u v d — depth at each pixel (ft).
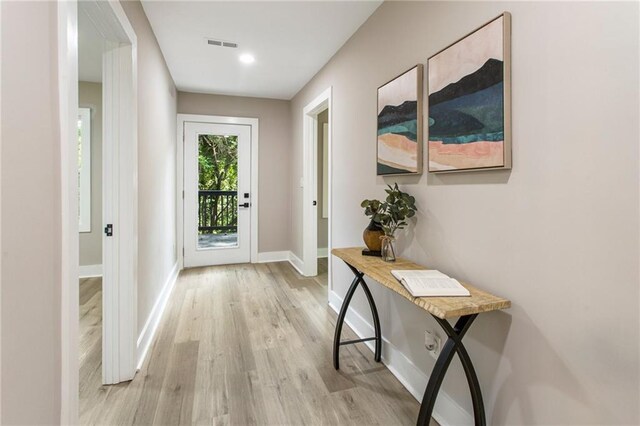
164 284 10.21
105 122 5.90
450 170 4.95
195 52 9.82
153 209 8.50
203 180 14.67
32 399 2.84
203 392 5.81
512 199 4.02
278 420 5.16
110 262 5.97
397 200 5.81
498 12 4.18
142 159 7.14
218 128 14.70
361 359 7.02
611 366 3.05
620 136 2.95
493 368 4.28
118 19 5.15
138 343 6.67
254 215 15.38
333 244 9.89
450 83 4.92
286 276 13.30
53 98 3.12
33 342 2.84
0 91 2.37
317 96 11.43
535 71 3.71
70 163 3.40
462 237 4.85
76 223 3.56
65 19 3.25
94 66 11.25
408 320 6.17
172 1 7.12
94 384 5.99
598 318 3.14
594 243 3.17
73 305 3.48
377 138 7.08
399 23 6.46
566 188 3.40
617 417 3.01
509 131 4.01
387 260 6.00
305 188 13.21
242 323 8.77
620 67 2.94
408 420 5.20
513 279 4.01
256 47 9.45
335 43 9.13
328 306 10.06
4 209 2.44
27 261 2.74
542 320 3.66
